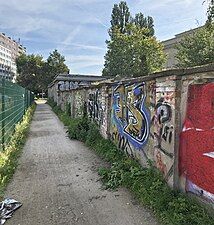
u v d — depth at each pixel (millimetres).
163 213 3803
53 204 4449
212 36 26328
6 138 8570
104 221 3854
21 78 61406
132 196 4656
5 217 3994
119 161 6402
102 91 9359
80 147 8898
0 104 7566
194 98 3846
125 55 46281
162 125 4750
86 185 5285
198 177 3795
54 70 61688
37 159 7383
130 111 6652
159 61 46938
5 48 98562
